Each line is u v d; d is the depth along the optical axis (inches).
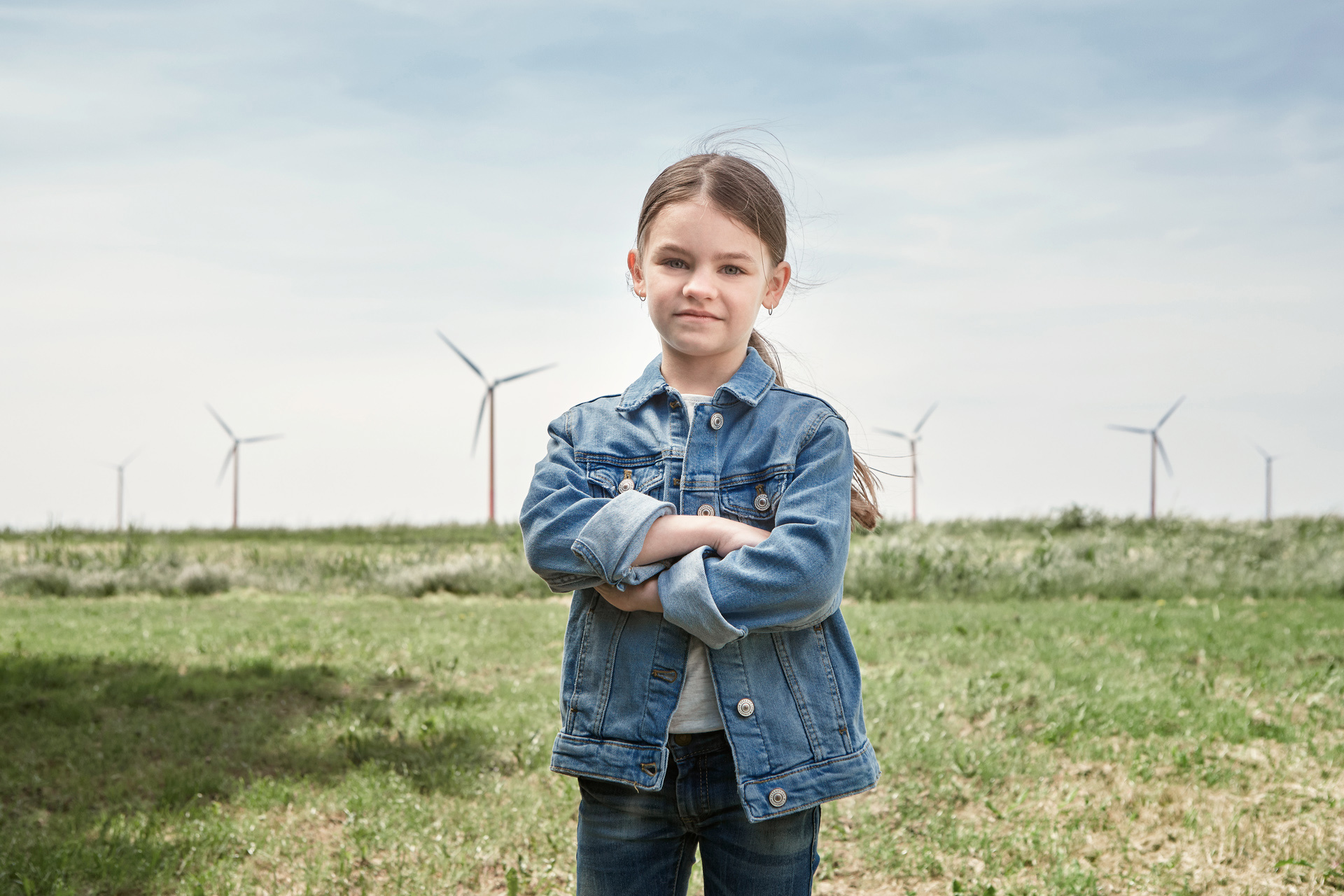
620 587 69.4
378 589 478.3
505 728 205.0
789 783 69.6
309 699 233.3
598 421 77.9
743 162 75.0
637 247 79.1
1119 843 145.9
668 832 72.6
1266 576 434.6
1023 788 169.0
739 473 73.2
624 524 68.7
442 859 144.5
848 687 73.5
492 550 606.5
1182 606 369.4
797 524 69.1
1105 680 232.7
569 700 74.0
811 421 74.0
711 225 71.9
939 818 157.0
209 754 190.4
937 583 431.8
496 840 150.8
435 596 464.1
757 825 70.4
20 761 179.8
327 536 735.1
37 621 357.1
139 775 175.2
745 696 70.0
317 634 322.0
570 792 169.6
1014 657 264.1
